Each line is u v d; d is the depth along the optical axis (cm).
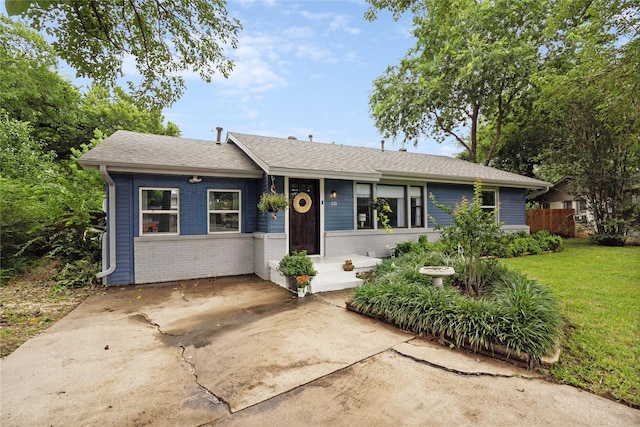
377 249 929
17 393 277
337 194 877
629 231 1195
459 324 365
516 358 321
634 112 834
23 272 759
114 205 688
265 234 750
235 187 813
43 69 1498
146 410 252
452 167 1163
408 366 320
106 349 371
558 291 548
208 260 776
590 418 236
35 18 508
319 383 289
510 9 1412
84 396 272
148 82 807
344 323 452
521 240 1016
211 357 348
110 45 667
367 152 1138
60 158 1661
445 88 1595
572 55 1303
